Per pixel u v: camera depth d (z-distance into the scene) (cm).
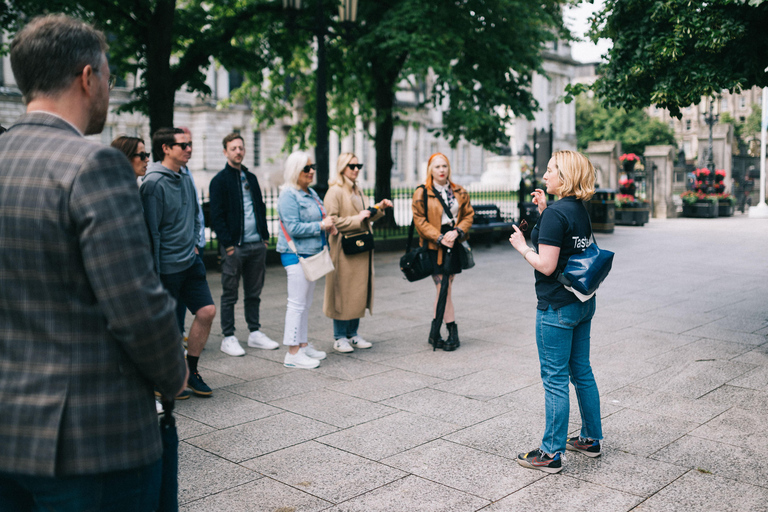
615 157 2488
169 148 480
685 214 2578
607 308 828
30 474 160
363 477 357
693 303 857
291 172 568
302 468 370
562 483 348
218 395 504
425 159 7012
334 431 427
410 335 702
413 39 1316
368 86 1856
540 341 367
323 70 1117
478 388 514
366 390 513
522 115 1712
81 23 181
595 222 1878
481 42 1571
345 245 604
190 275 502
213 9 1645
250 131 5341
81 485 164
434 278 642
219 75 5188
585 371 379
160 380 172
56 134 167
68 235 160
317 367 580
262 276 661
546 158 2005
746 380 527
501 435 416
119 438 167
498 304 868
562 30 1677
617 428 427
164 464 192
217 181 623
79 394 162
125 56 1475
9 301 162
